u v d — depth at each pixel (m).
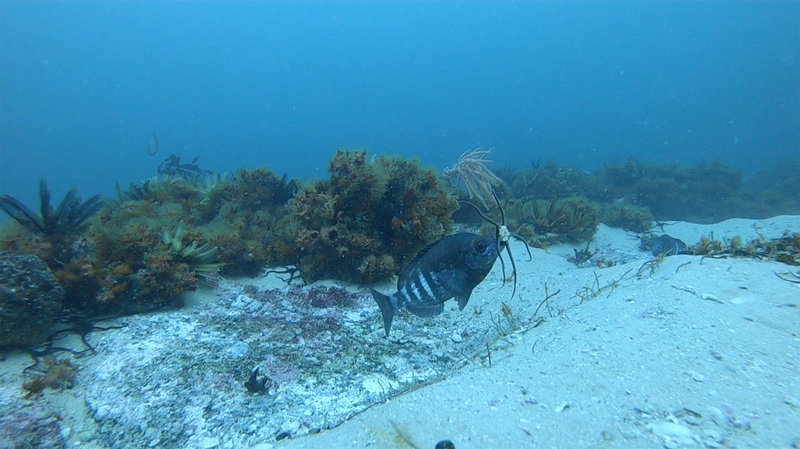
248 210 8.38
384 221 6.81
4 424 3.09
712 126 85.00
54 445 3.10
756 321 3.50
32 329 4.03
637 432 2.36
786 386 2.67
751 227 11.60
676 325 3.54
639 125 101.62
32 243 5.15
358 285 6.44
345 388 3.93
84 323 4.66
